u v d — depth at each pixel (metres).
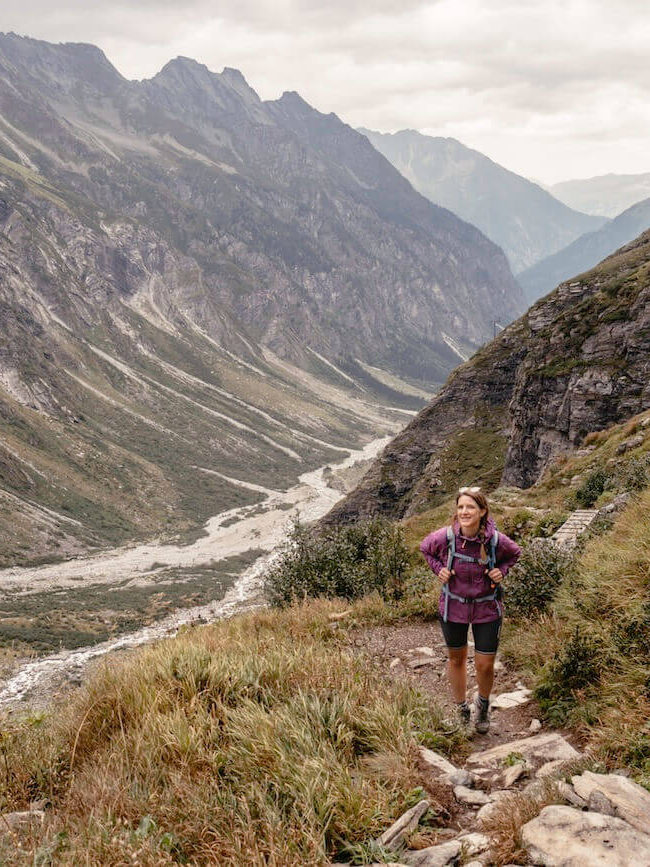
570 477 31.66
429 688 7.41
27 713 5.95
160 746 4.76
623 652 5.84
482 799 4.27
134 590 184.38
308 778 4.21
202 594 178.00
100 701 5.80
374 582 13.73
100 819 3.87
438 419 117.06
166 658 6.36
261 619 11.59
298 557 14.76
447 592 5.88
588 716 5.36
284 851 3.54
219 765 4.60
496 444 100.69
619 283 71.69
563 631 7.23
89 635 137.62
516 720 6.04
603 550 8.52
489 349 118.94
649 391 59.28
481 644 5.79
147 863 3.52
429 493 97.00
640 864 3.12
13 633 134.62
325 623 10.93
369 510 115.12
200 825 3.85
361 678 6.06
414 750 4.89
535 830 3.50
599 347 66.88
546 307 110.19
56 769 5.02
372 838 3.83
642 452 25.00
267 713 5.29
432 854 3.58
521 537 19.17
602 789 3.80
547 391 69.81
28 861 3.56
